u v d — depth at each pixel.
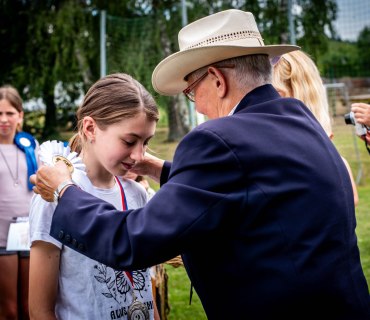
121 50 16.59
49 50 17.36
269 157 1.55
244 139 1.56
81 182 1.90
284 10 16.67
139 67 16.25
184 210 1.50
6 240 3.62
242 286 1.56
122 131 1.81
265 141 1.57
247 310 1.56
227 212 1.52
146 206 1.56
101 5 17.70
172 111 15.29
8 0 18.02
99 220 1.59
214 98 1.77
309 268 1.52
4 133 3.80
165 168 2.21
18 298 3.65
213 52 1.68
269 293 1.53
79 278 1.85
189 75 1.82
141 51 16.48
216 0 17.47
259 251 1.54
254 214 1.53
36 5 17.78
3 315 3.56
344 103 14.09
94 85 1.92
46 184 1.73
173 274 5.55
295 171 1.56
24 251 3.62
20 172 3.76
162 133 14.03
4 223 3.65
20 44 18.31
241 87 1.71
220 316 1.62
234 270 1.56
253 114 1.64
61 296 1.87
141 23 16.75
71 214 1.64
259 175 1.54
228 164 1.53
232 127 1.58
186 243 1.51
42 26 17.31
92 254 1.60
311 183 1.57
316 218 1.55
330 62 18.66
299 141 1.61
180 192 1.52
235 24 1.76
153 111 1.85
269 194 1.53
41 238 1.81
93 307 1.85
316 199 1.56
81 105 1.95
